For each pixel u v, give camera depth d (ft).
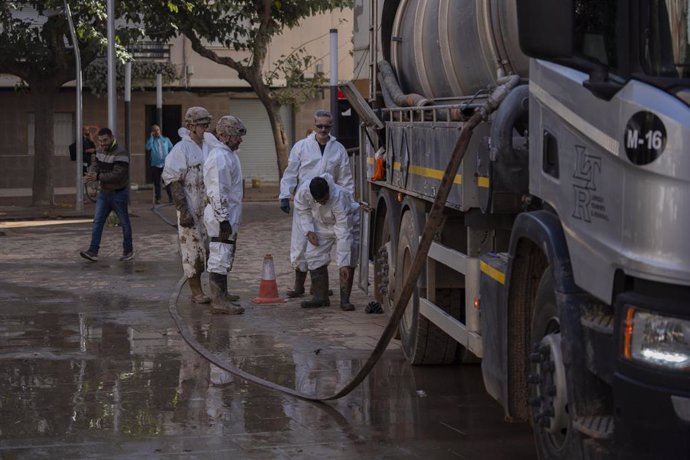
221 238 42.55
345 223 43.39
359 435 25.88
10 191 129.80
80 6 96.43
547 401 19.76
